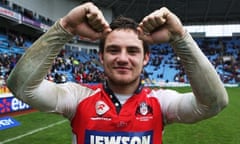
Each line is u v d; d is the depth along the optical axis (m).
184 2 39.09
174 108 1.58
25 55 1.37
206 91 1.36
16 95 1.43
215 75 1.36
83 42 37.59
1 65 20.03
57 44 1.37
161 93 1.67
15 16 24.20
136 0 38.06
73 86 1.64
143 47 1.52
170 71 36.78
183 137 7.30
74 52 35.09
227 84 32.72
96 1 37.72
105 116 1.50
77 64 30.92
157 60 39.34
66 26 1.35
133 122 1.50
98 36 1.38
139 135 1.49
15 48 26.14
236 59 40.00
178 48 1.35
